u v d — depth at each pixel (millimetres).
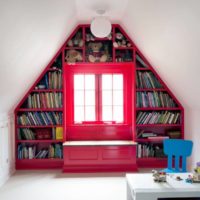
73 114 5250
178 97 4758
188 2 2309
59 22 3562
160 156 4918
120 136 5211
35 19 2723
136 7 3484
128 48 4867
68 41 4852
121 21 4613
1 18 2111
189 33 2711
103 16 4230
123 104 5297
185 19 2568
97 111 5293
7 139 4359
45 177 4426
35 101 4852
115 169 4734
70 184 4074
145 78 4926
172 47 3344
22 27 2570
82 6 3836
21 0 2156
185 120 4824
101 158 4734
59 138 4887
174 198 2504
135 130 4938
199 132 4047
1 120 4059
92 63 4887
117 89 5305
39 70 4566
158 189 2320
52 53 4551
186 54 3141
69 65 5133
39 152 4879
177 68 3719
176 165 3533
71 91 5227
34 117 4852
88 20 4590
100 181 4207
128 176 2709
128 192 2727
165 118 4930
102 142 4887
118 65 5168
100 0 3584
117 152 4734
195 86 3627
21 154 4855
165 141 3611
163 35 3326
